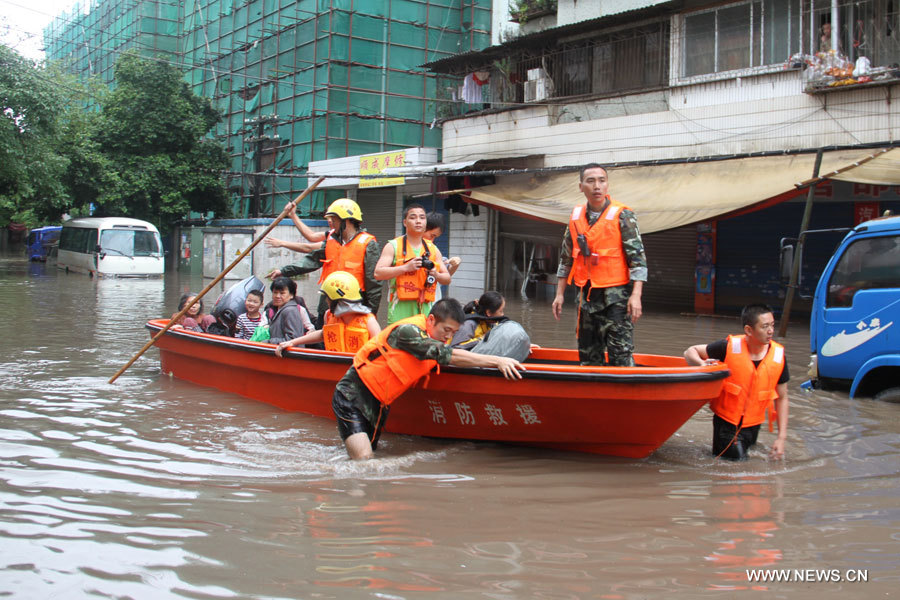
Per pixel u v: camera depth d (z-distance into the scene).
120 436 5.44
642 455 5.06
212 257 28.91
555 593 2.99
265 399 6.63
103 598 2.93
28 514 3.82
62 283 22.81
